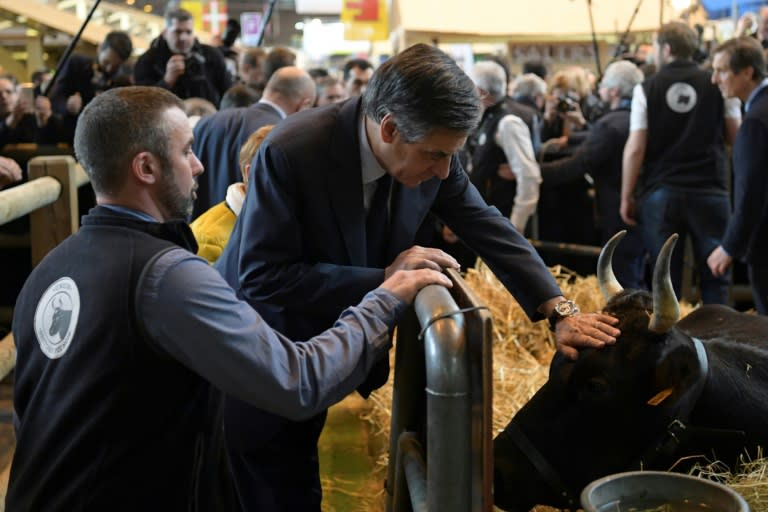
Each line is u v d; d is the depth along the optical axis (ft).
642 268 17.92
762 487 7.20
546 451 7.36
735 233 13.46
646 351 7.14
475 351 5.08
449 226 8.11
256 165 7.19
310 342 5.73
